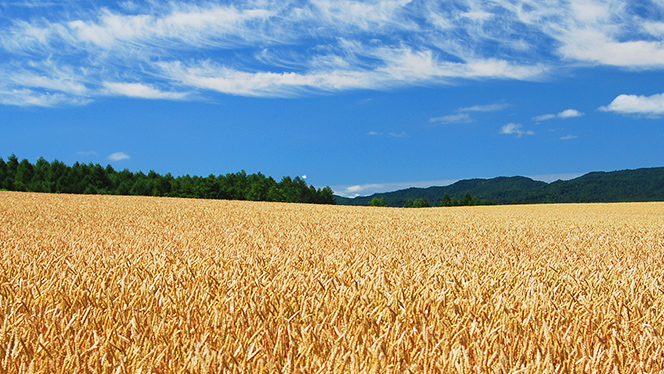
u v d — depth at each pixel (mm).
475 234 11805
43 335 2648
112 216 17828
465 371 2172
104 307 3285
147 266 5098
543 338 2689
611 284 4488
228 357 2328
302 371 2189
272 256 6008
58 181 82312
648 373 2332
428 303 3357
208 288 3812
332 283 3965
